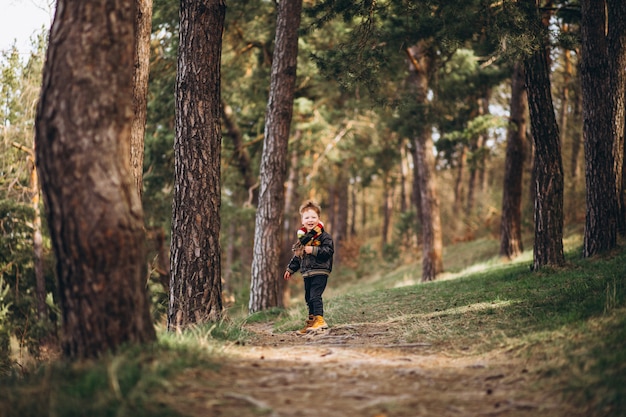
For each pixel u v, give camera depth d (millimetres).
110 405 3205
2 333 17000
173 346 4414
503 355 4801
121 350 3922
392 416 3324
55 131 3900
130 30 4176
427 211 19219
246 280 29047
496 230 24531
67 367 3803
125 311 4008
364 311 9352
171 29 16906
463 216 29750
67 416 3074
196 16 8250
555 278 9469
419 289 12359
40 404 3232
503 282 10547
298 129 22312
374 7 10992
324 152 24594
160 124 19500
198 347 4695
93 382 3465
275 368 4398
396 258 29266
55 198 3896
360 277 29891
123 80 4105
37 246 20438
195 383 3756
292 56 12422
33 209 20078
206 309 8117
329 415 3291
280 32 12453
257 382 3955
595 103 11695
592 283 7555
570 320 5406
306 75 19688
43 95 3992
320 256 7301
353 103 20250
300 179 29547
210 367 4188
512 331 5637
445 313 7652
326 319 8680
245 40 19000
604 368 3871
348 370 4457
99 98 3959
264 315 10852
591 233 11664
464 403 3600
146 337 4184
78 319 3936
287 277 7496
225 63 19219
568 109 22891
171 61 17969
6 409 3186
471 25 12141
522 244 19531
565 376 3877
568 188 20422
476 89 19844
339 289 26156
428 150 19391
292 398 3621
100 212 3883
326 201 45250
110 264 3932
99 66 3984
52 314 20734
